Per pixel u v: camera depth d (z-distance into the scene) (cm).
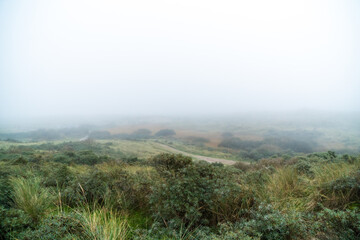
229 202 337
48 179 546
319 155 1012
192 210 289
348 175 395
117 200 386
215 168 430
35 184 455
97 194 412
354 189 358
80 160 1833
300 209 346
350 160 672
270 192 415
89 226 261
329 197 370
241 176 504
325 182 403
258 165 1155
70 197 412
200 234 258
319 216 268
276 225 240
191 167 374
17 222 275
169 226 282
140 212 383
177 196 311
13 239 243
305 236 242
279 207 329
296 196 402
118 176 509
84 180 450
